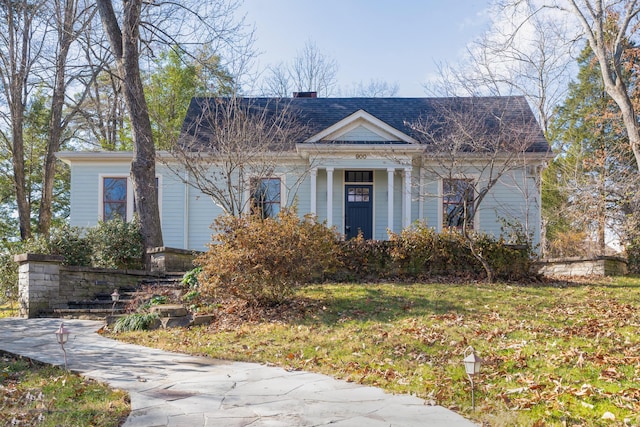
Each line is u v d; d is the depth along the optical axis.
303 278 10.16
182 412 4.89
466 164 18.23
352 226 19.55
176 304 10.45
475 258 13.35
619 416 4.73
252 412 4.91
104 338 8.52
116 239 14.73
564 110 28.89
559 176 24.67
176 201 19.45
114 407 5.05
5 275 12.88
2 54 21.84
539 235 18.69
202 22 15.41
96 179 19.72
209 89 16.48
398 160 17.55
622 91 14.11
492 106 16.98
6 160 28.39
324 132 18.55
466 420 4.71
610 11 14.93
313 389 5.71
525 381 5.71
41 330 9.16
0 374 6.31
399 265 13.32
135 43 15.66
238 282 9.73
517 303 9.96
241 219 10.61
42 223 21.89
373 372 6.34
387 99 22.02
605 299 10.38
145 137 15.47
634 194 16.20
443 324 8.34
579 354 6.54
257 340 8.05
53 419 4.70
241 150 14.09
